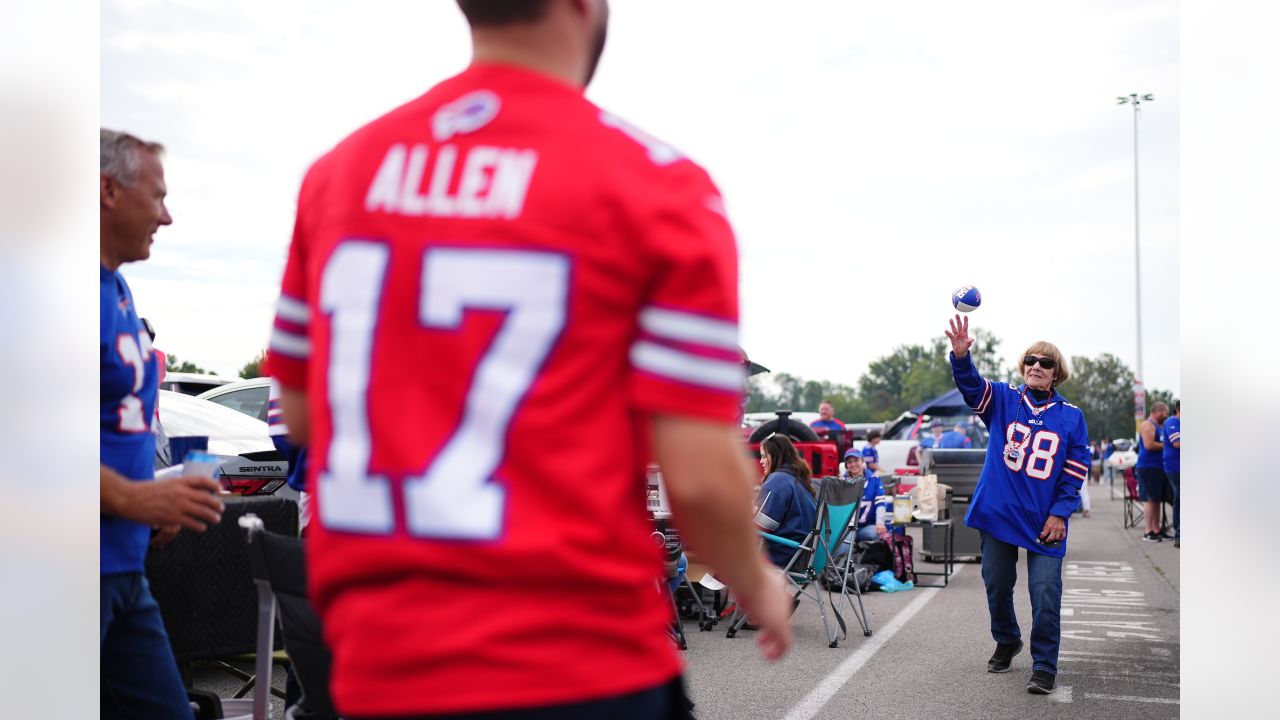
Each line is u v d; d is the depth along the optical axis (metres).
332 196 1.35
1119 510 22.97
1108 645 7.52
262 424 7.77
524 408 1.18
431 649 1.16
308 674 2.86
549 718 1.17
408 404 1.21
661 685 1.27
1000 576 6.40
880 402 144.50
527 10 1.36
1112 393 111.44
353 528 1.22
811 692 6.01
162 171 2.90
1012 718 5.50
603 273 1.20
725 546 1.25
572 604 1.19
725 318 1.20
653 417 1.21
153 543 3.15
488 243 1.21
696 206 1.22
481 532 1.16
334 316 1.29
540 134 1.26
